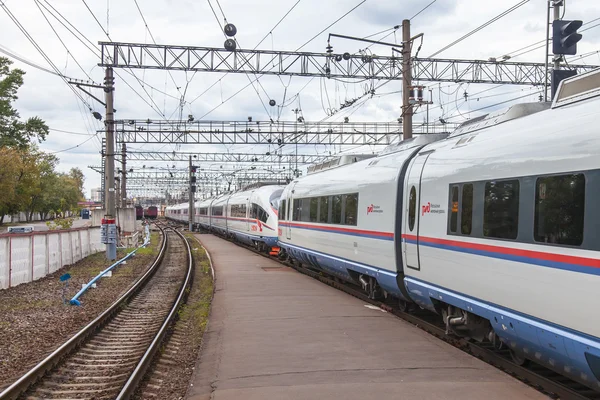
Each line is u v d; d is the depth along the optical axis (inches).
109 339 379.9
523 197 229.9
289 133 1162.6
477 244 266.8
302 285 564.1
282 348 295.0
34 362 299.0
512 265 236.4
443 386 224.8
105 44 721.6
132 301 534.3
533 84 838.5
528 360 263.6
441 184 309.7
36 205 3056.1
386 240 387.5
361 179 454.6
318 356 277.0
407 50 587.2
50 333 373.7
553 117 226.7
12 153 1834.4
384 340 310.8
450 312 310.3
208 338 330.3
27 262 622.8
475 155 276.1
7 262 565.6
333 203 536.1
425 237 328.2
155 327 416.2
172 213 3417.8
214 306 438.3
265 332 335.9
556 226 207.6
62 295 523.8
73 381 278.5
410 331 335.0
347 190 491.8
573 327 197.5
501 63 823.7
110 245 887.1
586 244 190.2
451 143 319.3
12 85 1782.7
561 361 210.8
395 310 406.3
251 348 296.8
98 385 269.9
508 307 241.8
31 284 606.5
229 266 768.9
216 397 219.5
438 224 311.6
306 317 382.6
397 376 240.1
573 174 199.2
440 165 315.6
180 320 438.3
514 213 236.4
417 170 347.3
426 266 328.8
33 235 645.9
